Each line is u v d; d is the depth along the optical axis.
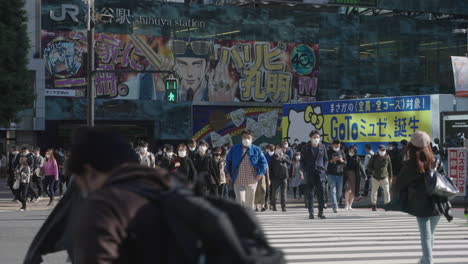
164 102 54.22
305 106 32.62
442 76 62.47
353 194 20.95
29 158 24.27
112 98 53.22
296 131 33.22
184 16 55.22
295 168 25.55
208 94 55.66
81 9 52.50
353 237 13.48
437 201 8.45
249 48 56.97
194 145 18.97
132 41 53.88
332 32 59.50
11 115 34.34
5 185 38.81
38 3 51.81
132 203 2.58
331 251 11.48
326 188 22.42
